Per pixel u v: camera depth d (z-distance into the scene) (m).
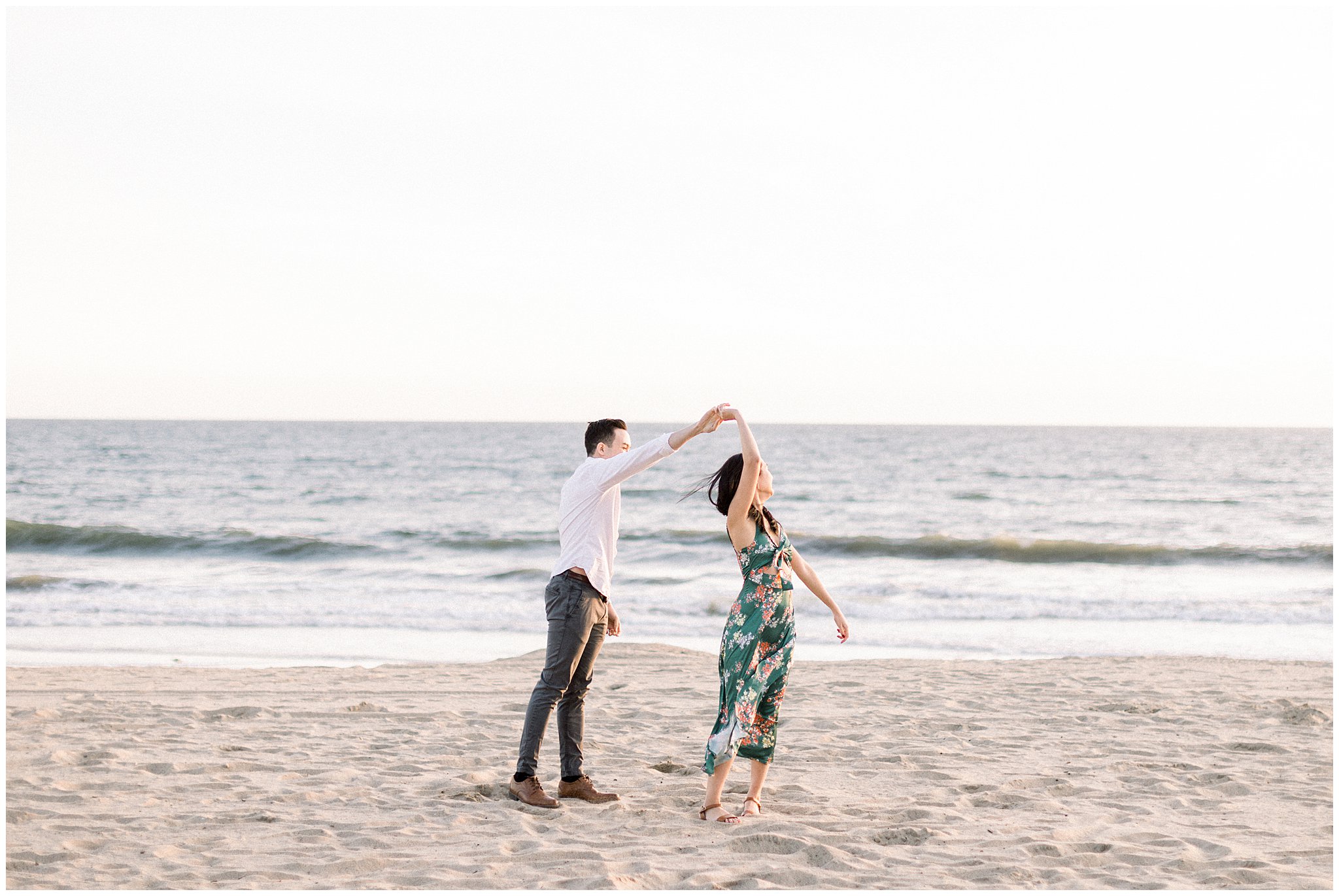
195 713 6.90
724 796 4.81
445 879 3.52
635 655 10.37
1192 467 57.66
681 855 3.84
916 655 11.83
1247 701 7.57
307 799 4.64
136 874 3.54
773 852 3.92
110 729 6.32
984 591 16.61
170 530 27.84
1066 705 7.47
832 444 87.00
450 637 12.91
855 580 18.62
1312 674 9.18
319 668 9.62
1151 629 13.63
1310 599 16.31
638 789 4.95
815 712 7.20
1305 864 3.81
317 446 83.31
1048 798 4.81
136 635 12.77
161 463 60.44
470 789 4.86
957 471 54.97
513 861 3.74
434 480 49.91
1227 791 4.99
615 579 18.78
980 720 6.87
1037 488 44.06
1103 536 27.86
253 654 11.55
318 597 16.05
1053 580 18.86
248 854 3.81
